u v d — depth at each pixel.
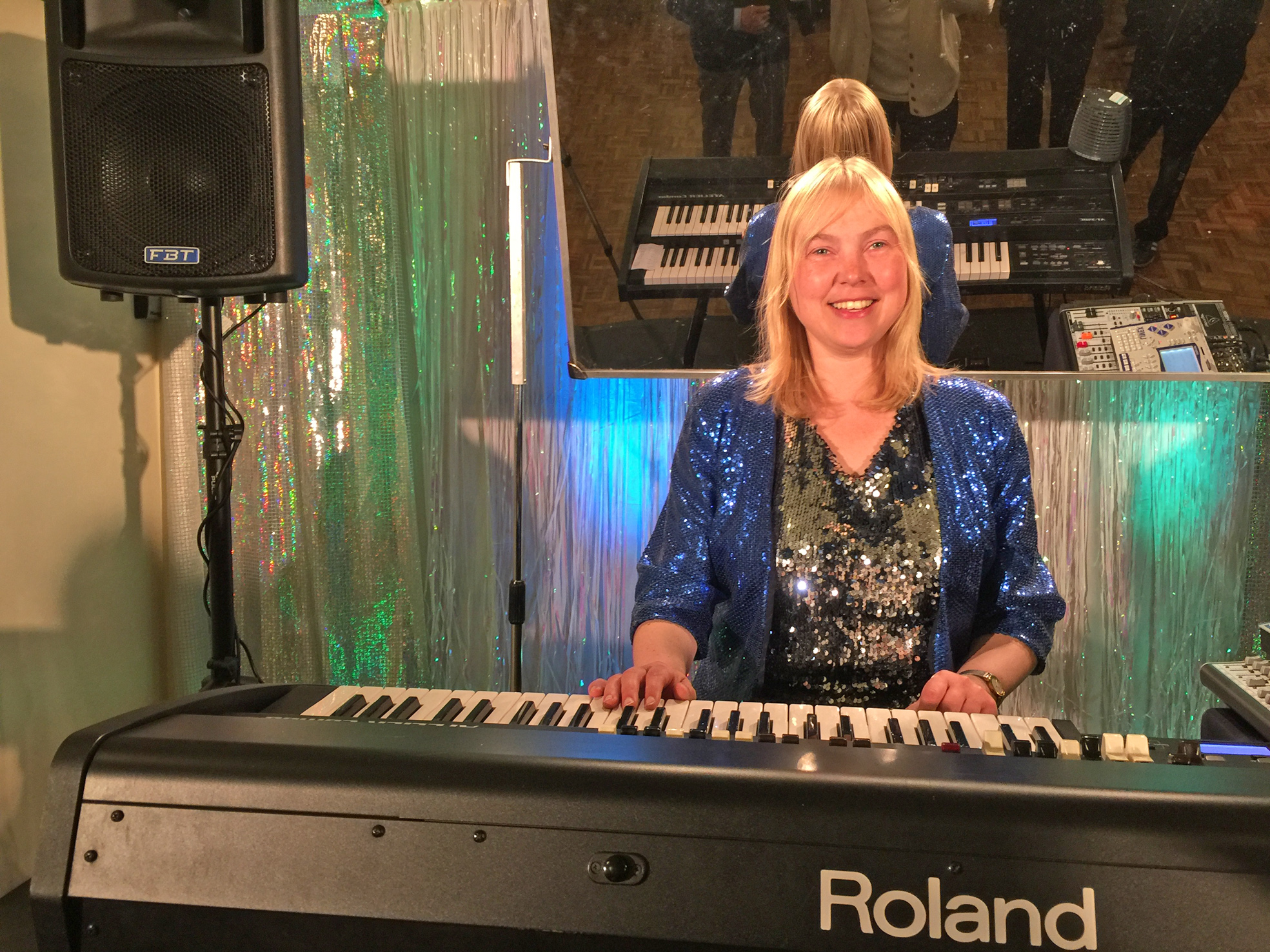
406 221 2.72
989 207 2.32
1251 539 2.61
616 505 2.79
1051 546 2.67
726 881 0.90
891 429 1.63
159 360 2.59
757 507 1.61
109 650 2.47
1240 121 2.17
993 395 1.67
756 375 1.71
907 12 2.19
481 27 2.64
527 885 0.92
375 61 2.62
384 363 2.69
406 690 1.25
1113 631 2.68
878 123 2.27
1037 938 0.87
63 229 1.94
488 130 2.68
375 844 0.94
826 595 1.59
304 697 1.22
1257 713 1.32
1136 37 2.15
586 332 2.51
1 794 2.19
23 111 2.23
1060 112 2.23
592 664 2.85
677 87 2.32
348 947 0.93
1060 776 0.93
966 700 1.37
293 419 2.64
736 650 1.71
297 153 1.97
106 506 2.45
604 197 2.40
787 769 0.94
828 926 0.89
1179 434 2.61
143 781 0.99
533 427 2.78
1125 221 2.29
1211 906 0.86
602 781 0.94
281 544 2.67
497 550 2.84
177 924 0.96
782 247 1.61
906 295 1.60
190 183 1.94
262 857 0.95
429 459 2.81
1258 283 2.27
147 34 1.90
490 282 2.74
